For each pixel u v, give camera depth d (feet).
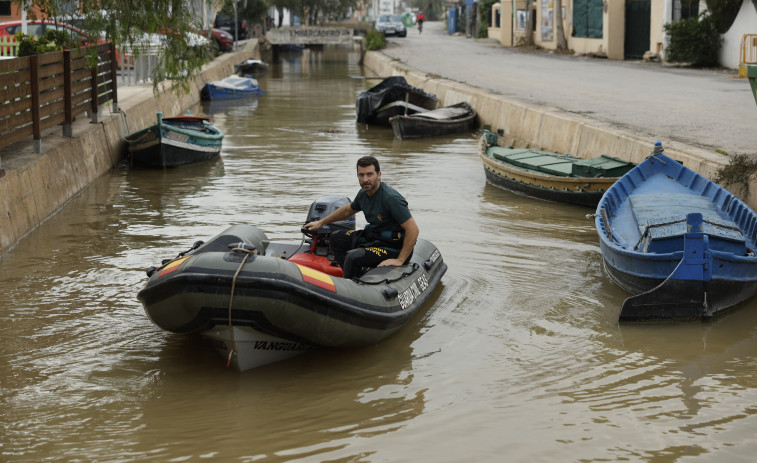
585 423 20.56
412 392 22.48
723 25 101.81
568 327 27.25
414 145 69.41
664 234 29.60
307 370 24.02
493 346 25.67
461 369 23.98
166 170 56.03
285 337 22.99
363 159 25.89
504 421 20.68
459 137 75.41
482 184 51.55
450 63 125.90
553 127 62.23
